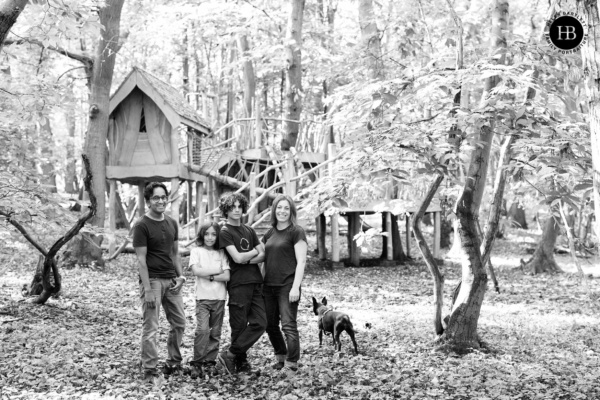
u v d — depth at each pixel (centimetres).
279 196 711
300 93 1941
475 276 882
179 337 689
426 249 905
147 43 2284
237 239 684
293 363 702
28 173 934
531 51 784
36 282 1105
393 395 648
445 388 686
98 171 1644
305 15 2367
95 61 1647
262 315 700
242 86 2888
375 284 1647
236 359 719
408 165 869
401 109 841
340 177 865
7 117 1015
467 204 874
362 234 1160
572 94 761
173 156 1708
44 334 845
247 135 1867
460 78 706
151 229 650
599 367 809
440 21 1391
